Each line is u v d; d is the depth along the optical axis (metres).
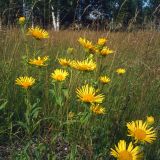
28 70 3.66
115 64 4.59
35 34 3.28
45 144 2.54
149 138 2.00
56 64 4.02
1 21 5.24
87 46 3.20
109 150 2.72
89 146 2.53
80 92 2.35
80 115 2.65
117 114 3.05
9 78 3.69
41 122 3.14
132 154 1.89
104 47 3.25
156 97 3.86
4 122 3.15
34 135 2.97
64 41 6.13
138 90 3.91
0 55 4.27
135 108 3.50
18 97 3.45
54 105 3.25
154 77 4.20
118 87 3.85
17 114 3.26
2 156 2.82
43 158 2.54
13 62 4.05
